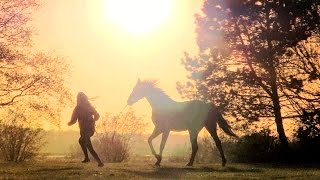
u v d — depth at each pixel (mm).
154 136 21328
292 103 28734
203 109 21500
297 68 29156
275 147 28562
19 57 29688
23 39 29906
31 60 30234
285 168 21312
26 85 29891
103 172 16609
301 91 28234
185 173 17125
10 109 30203
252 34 29578
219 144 21641
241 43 30500
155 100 21375
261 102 29062
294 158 28344
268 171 18938
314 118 27812
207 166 21219
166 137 21203
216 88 30594
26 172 16266
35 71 30438
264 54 28500
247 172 18297
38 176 14711
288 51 28375
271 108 29094
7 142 30297
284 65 29109
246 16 29594
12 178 13984
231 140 29562
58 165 20812
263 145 28484
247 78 29391
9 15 29594
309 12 28422
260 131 28812
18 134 30391
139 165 21500
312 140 27812
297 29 28141
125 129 33844
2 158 30484
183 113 21266
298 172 18484
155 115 21344
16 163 23328
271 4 28438
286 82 28219
